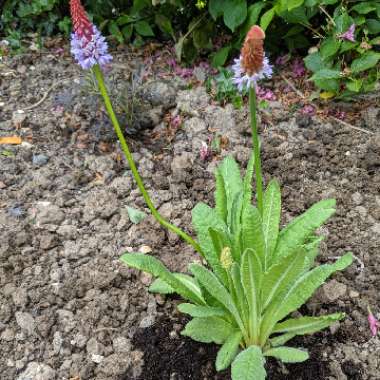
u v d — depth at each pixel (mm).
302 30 961
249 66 469
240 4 911
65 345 635
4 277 700
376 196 776
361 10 864
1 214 781
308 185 800
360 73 908
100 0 1082
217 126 898
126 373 604
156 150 880
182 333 580
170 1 984
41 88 1014
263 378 507
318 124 889
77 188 824
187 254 712
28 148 892
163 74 1017
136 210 770
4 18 1147
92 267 708
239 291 536
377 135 843
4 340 644
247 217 523
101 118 899
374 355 602
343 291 654
